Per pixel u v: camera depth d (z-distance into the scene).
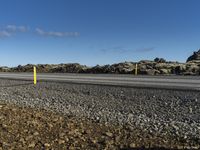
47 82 18.78
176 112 10.77
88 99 13.62
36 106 12.89
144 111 11.22
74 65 35.16
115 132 8.98
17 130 8.73
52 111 11.84
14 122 9.48
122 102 12.66
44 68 37.72
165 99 12.38
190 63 29.16
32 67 38.97
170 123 9.63
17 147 7.50
